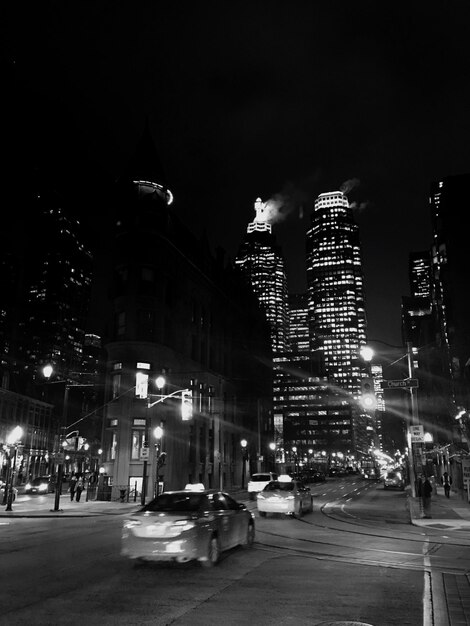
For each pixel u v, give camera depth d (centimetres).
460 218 8600
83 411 9969
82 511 3094
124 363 4522
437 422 8869
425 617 725
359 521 2358
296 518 2505
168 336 5003
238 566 1152
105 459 4447
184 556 1080
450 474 5434
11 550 1387
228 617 731
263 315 9606
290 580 996
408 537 1736
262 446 8812
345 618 727
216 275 6906
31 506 3588
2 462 6956
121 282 4809
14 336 18625
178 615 740
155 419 4506
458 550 1427
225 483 6638
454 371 8081
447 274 8600
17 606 787
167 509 1198
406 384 2897
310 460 18700
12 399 7925
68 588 913
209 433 6088
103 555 1288
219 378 6475
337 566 1157
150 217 4922
